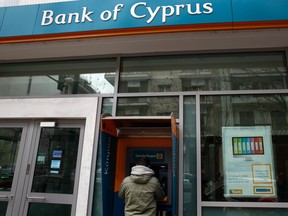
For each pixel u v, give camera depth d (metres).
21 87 4.93
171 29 3.91
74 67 4.86
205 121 4.09
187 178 3.89
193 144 4.02
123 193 3.56
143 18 3.98
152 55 4.62
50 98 4.58
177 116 4.18
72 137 4.44
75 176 4.24
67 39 4.21
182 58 4.54
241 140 3.94
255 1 3.78
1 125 4.69
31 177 4.35
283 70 4.23
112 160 4.00
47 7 4.36
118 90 4.50
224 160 3.89
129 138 4.15
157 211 3.77
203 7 3.86
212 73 4.37
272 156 3.82
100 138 4.07
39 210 4.20
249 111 4.06
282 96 4.07
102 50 4.62
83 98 4.47
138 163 3.69
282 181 3.72
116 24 4.04
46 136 4.52
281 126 3.95
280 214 3.62
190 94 4.23
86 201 4.00
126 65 4.66
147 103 4.35
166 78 4.47
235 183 3.78
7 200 4.32
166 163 3.94
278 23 3.69
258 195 3.70
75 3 4.28
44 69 4.96
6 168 4.49
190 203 3.80
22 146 4.52
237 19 3.74
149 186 3.44
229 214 3.71
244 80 4.26
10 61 5.09
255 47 4.36
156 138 4.08
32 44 4.53
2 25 4.42
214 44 4.32
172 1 3.97
